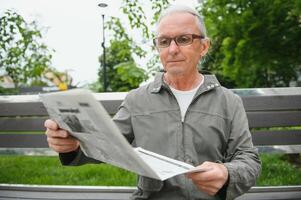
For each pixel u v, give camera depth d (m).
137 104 1.79
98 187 2.30
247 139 1.70
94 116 1.21
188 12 1.75
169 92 1.75
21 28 3.57
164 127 1.72
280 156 4.04
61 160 1.65
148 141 1.73
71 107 1.27
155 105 1.75
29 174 3.27
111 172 3.37
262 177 3.16
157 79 1.80
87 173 3.32
